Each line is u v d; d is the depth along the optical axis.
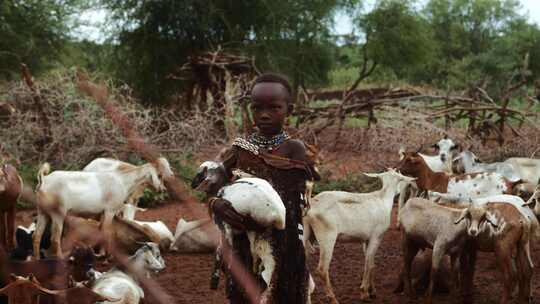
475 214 7.73
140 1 24.69
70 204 9.41
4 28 24.69
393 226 12.27
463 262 8.15
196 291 8.49
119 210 9.85
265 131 4.57
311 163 4.62
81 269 6.95
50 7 25.88
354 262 10.05
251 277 4.37
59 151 15.73
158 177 10.05
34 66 26.05
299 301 4.47
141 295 7.17
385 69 34.25
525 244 7.95
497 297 8.43
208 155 16.67
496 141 19.08
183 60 25.09
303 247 4.49
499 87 31.67
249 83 18.23
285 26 25.77
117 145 15.62
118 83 25.45
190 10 24.06
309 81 28.86
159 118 17.25
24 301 5.77
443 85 37.84
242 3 25.00
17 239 9.37
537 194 8.27
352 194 8.48
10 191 8.98
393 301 8.34
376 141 17.25
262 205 4.21
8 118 16.34
